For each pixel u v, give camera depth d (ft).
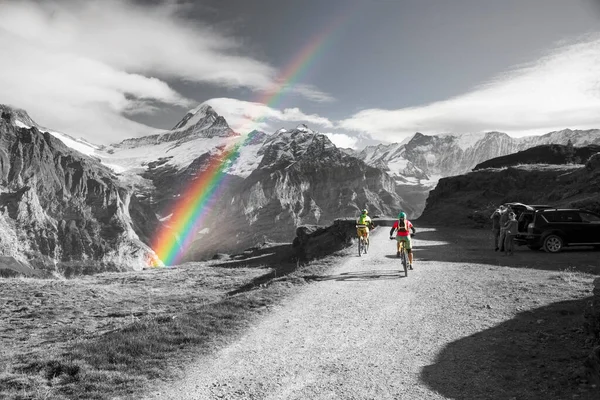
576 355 29.12
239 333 38.60
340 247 114.93
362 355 31.94
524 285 48.91
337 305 45.83
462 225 160.76
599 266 59.82
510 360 29.58
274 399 25.95
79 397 26.91
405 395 25.72
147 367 31.50
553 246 74.54
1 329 67.92
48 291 104.17
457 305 43.04
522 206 82.17
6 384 29.22
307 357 32.09
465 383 26.84
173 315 47.24
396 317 40.47
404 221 60.54
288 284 58.13
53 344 53.83
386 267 67.51
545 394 24.75
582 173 153.48
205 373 30.07
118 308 89.15
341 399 25.62
